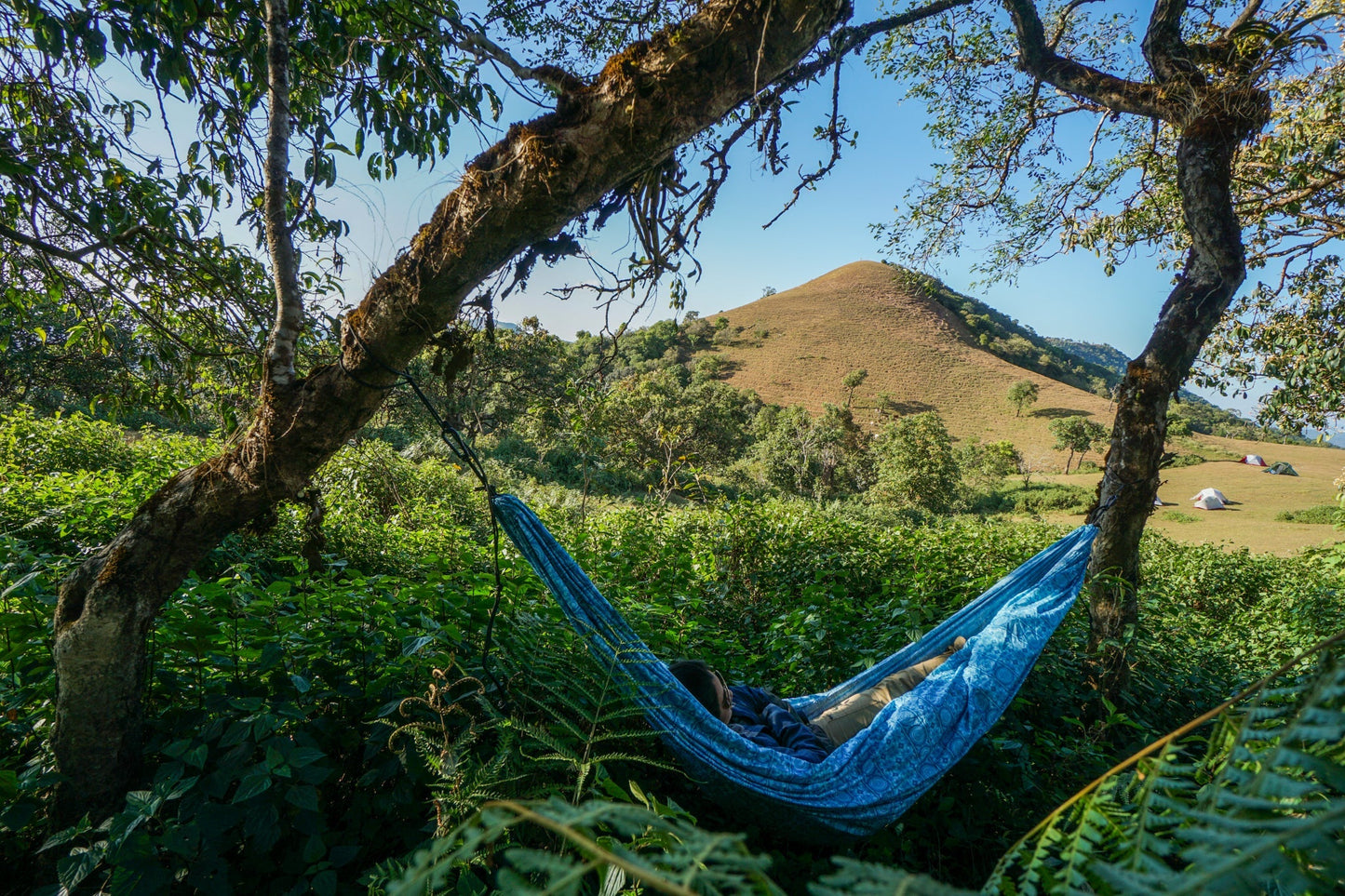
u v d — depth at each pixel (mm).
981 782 3471
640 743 3172
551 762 2545
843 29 2959
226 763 2457
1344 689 604
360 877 2451
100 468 9695
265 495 2838
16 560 3967
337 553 6992
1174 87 4660
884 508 29844
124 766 2697
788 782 2844
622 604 4719
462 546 6852
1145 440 4605
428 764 2455
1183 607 7746
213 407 4316
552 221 2629
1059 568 4055
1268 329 7918
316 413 2807
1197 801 739
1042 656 4621
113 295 3777
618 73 2459
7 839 2592
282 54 2855
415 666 3074
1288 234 7312
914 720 3088
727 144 3043
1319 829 514
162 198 3646
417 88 3807
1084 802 908
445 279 2691
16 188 3336
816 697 3916
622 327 3250
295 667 3031
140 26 2973
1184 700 5000
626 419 21375
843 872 550
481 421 7598
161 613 2797
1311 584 8383
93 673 2613
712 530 8125
